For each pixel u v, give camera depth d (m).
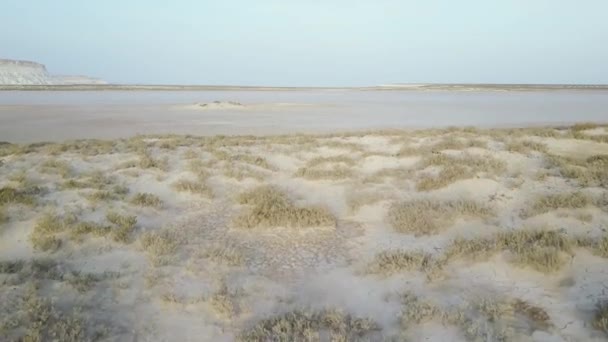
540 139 18.14
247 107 57.38
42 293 7.01
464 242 8.70
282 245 9.40
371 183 13.27
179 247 9.17
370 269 8.00
